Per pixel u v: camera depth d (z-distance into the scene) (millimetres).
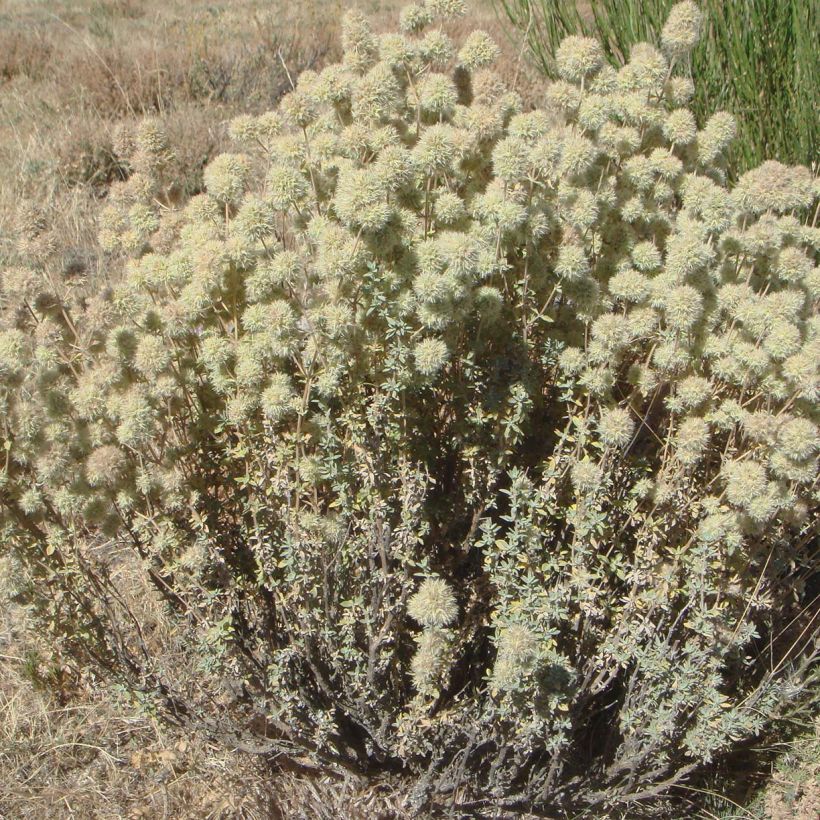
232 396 2695
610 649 2639
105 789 2873
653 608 2656
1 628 3293
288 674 2789
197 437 2900
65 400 2523
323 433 2711
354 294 2598
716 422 2814
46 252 2939
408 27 3012
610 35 5121
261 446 2709
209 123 7402
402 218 2604
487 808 2701
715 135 3080
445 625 2814
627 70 2947
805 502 2854
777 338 2543
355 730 3031
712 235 2947
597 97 2855
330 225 2594
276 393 2529
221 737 2855
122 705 2936
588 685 2959
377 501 2598
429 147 2568
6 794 2818
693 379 2684
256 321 2605
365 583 2689
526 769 2900
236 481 2877
